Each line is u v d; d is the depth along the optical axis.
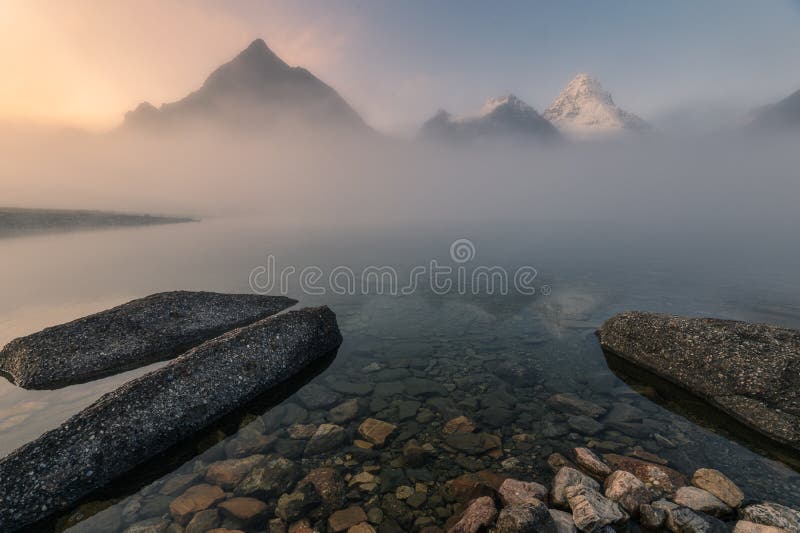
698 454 7.65
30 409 9.52
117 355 12.51
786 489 6.68
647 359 11.80
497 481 6.82
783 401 8.84
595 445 7.90
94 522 6.28
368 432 8.37
